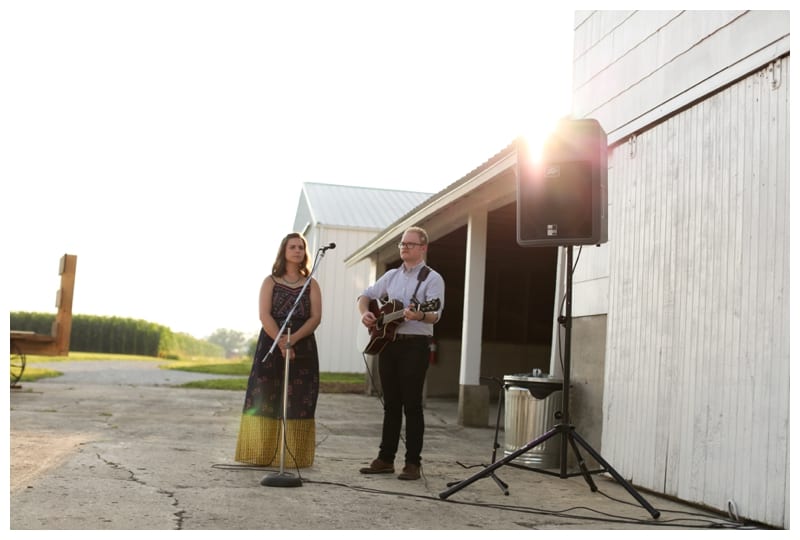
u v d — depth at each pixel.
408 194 21.16
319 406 10.91
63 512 3.58
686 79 4.72
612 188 5.56
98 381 13.75
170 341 30.94
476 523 3.73
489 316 14.91
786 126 3.88
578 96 6.10
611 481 5.18
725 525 3.86
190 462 5.18
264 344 5.21
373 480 4.80
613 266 5.48
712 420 4.29
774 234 3.92
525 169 4.60
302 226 21.22
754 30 4.14
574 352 5.95
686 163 4.70
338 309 17.58
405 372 4.90
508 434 5.88
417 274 4.98
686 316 4.59
